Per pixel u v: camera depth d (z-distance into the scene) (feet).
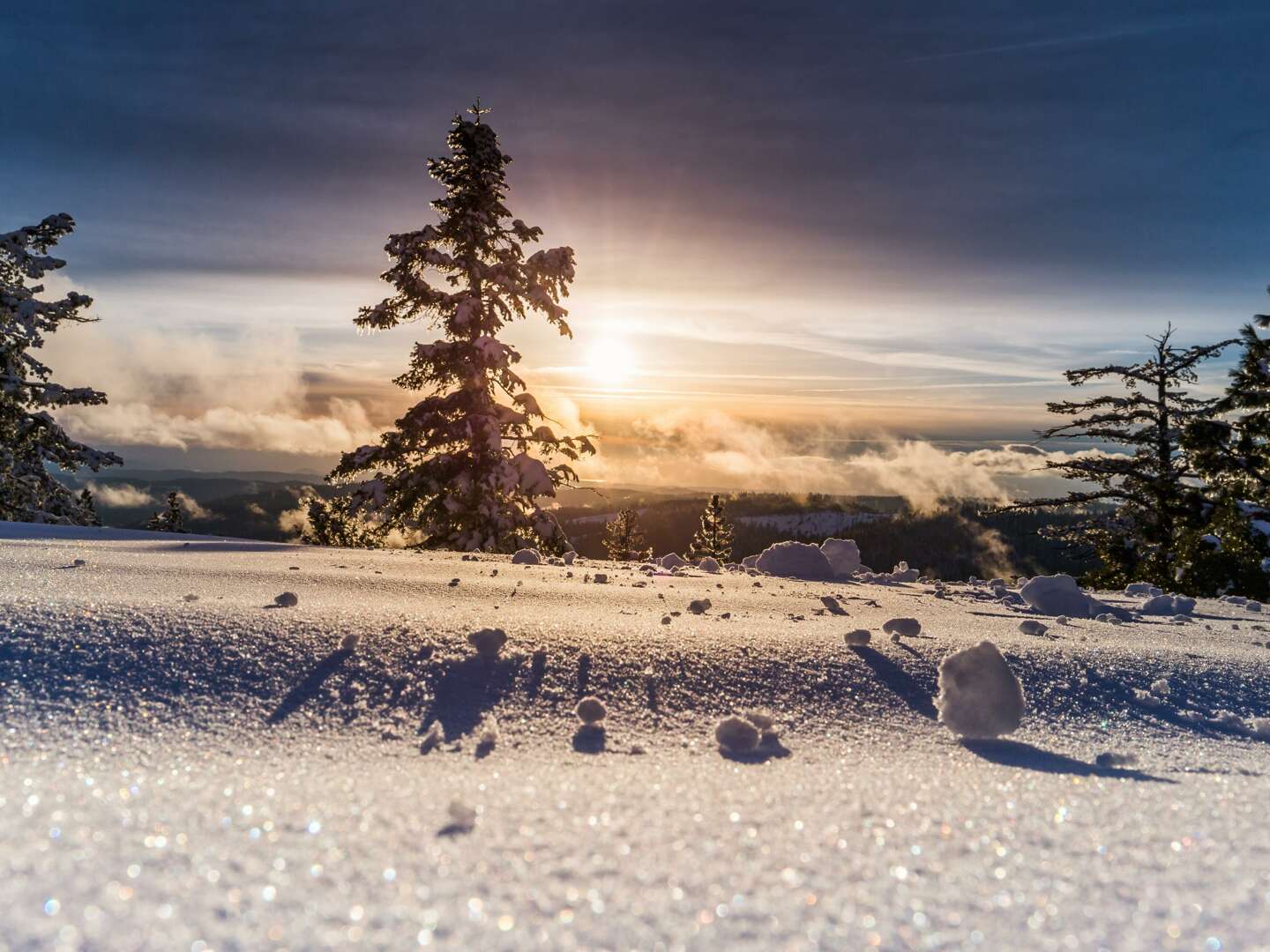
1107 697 15.24
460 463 67.36
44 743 10.02
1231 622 26.08
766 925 5.53
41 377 78.59
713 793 8.77
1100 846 7.20
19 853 5.89
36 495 79.10
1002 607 26.09
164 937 4.91
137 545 27.96
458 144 69.31
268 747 10.69
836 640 16.87
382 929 5.23
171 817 6.98
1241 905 5.95
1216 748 13.25
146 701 11.66
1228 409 76.07
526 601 20.65
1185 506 78.13
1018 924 5.63
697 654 15.03
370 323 67.46
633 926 5.43
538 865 6.39
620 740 11.85
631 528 232.12
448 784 8.95
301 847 6.49
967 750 12.34
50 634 13.34
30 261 76.07
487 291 69.15
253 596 17.85
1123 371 93.56
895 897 6.01
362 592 19.94
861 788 9.23
